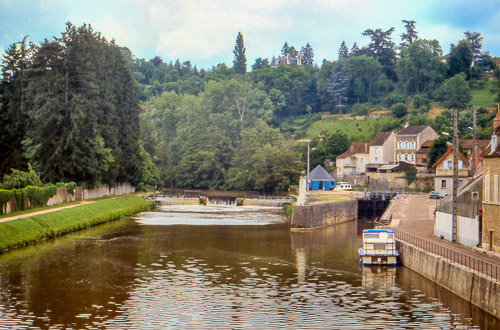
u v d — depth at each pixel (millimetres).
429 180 145250
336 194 134750
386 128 198500
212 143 183375
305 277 55812
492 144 53156
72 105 104438
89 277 54969
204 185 184000
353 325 40719
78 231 85062
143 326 40500
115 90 129750
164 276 56000
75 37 106750
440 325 40281
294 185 157875
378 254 60812
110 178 121250
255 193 158125
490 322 40156
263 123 180625
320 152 183250
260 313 43688
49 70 106812
